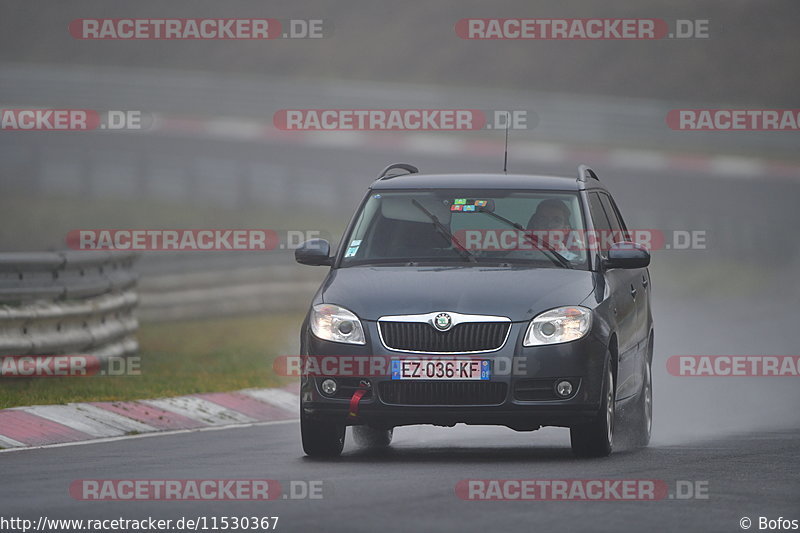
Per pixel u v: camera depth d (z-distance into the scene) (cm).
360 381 3350
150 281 7194
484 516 2444
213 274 7581
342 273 3584
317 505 2591
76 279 5197
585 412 3341
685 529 2316
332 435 3453
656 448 3744
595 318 3400
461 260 3606
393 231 3694
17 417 3956
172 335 6850
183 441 3841
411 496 2691
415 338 3350
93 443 3778
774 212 13538
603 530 2300
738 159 16838
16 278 4844
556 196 3741
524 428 3412
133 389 4797
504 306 3359
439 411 3322
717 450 3591
